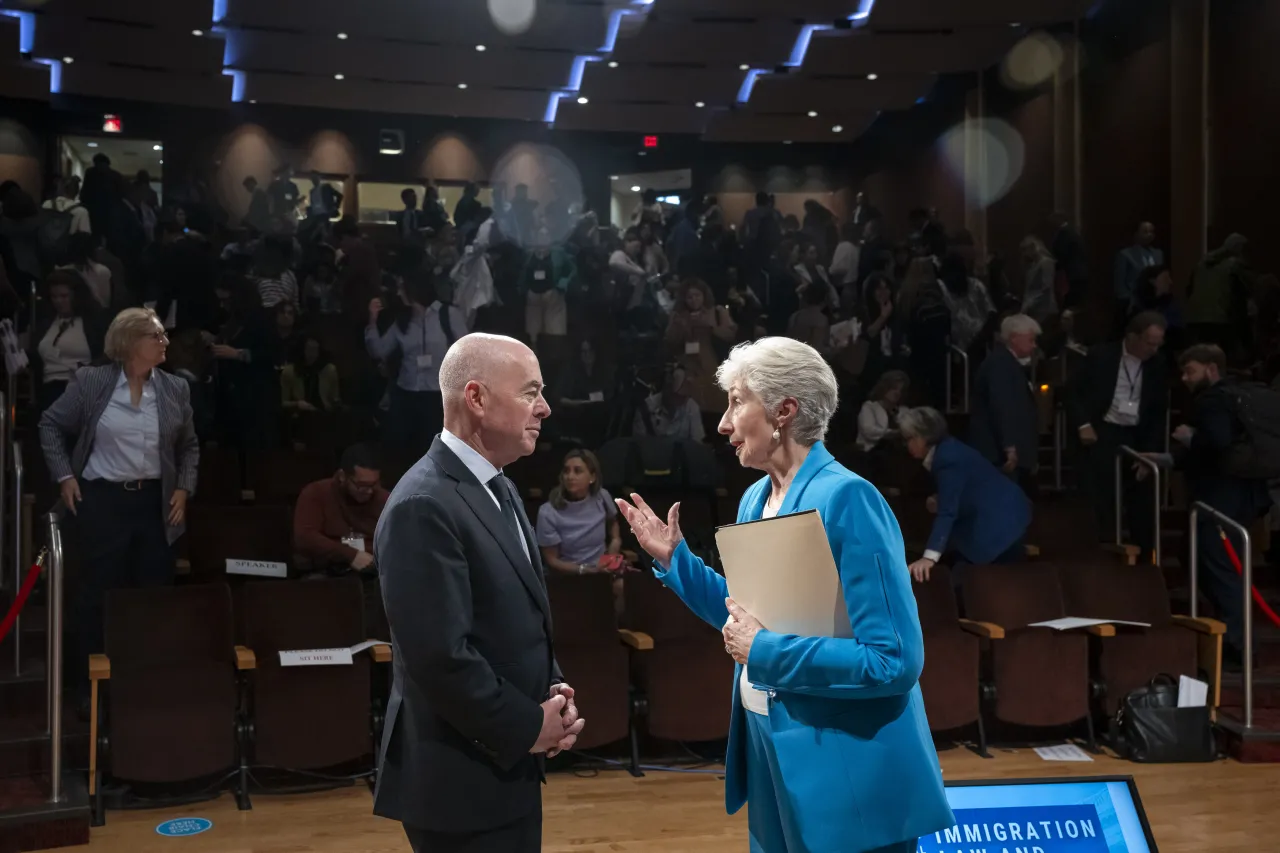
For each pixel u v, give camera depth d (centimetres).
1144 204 1209
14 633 545
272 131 1648
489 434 248
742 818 472
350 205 1688
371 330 812
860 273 1211
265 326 820
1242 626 591
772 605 224
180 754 470
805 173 1775
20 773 480
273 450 748
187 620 498
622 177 1773
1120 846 293
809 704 223
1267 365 793
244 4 1230
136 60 1363
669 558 252
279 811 480
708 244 1272
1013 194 1452
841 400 990
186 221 1241
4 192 947
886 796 218
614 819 472
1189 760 547
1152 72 1191
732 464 822
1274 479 606
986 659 587
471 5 1252
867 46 1391
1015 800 295
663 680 529
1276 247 1031
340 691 494
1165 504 810
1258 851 438
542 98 1567
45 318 787
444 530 233
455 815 237
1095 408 713
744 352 239
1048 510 698
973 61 1440
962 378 1066
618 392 901
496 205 1474
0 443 565
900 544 224
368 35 1316
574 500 603
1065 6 1274
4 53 1334
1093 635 582
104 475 487
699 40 1366
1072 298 1109
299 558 576
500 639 240
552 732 239
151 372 497
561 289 1102
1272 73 1037
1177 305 949
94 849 435
